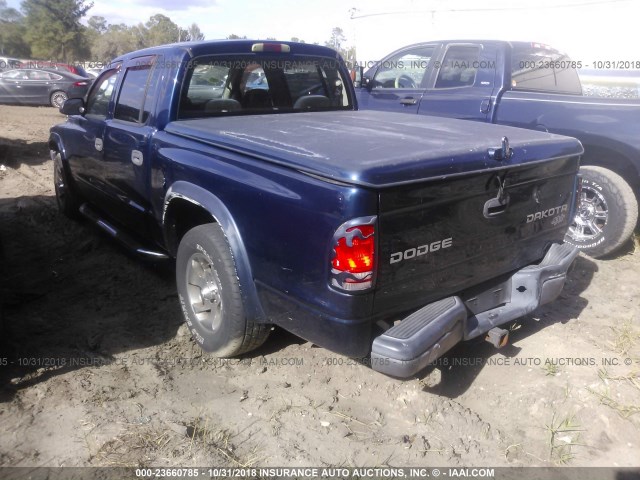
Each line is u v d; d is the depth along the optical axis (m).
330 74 5.08
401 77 7.05
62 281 4.96
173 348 3.92
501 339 3.30
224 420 3.20
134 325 4.22
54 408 3.24
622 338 3.99
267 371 3.66
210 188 3.40
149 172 4.09
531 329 4.17
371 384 3.52
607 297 4.75
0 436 3.01
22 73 18.12
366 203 2.60
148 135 4.11
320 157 2.84
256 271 3.17
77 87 17.75
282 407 3.32
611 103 5.18
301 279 2.89
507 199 3.22
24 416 3.16
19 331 4.06
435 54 6.59
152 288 4.83
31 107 18.38
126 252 5.52
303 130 3.65
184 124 3.93
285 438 3.07
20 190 7.79
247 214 3.14
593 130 5.25
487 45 6.10
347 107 5.26
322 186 2.71
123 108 4.62
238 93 4.44
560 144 3.55
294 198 2.85
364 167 2.62
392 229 2.71
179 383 3.53
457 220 2.97
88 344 3.90
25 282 4.91
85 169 5.39
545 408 3.32
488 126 4.02
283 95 4.75
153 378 3.56
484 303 3.45
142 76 4.45
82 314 4.37
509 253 3.39
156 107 4.14
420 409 3.31
